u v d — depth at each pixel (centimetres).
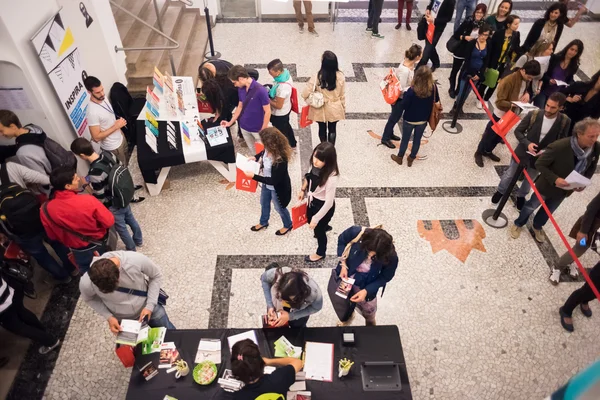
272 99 520
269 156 391
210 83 520
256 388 226
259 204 511
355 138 612
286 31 881
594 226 384
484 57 579
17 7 371
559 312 403
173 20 765
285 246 461
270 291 300
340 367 270
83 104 482
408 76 527
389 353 282
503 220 493
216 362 277
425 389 349
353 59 788
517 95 517
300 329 294
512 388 351
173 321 391
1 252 342
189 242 463
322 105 507
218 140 502
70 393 342
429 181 543
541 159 401
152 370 273
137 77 644
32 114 412
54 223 343
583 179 380
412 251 457
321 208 375
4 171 360
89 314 396
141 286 303
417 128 521
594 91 508
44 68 401
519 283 429
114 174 378
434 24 700
